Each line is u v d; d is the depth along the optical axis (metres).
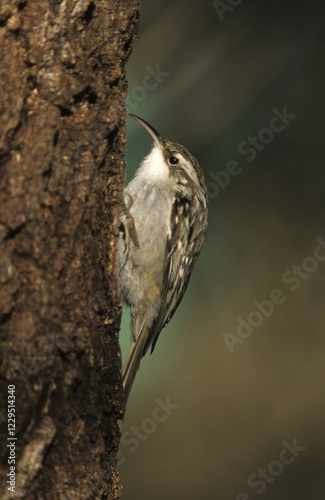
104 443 4.88
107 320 5.04
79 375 4.67
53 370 4.55
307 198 13.76
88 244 4.84
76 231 4.72
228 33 13.16
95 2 4.86
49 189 4.61
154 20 13.05
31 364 4.48
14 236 4.47
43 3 4.66
